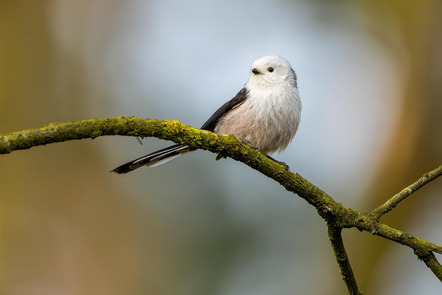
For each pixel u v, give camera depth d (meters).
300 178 6.33
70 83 14.11
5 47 13.80
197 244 12.73
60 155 12.77
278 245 12.92
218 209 13.05
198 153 13.31
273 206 13.14
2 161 12.35
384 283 12.97
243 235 12.85
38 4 14.12
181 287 12.30
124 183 13.03
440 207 13.63
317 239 12.90
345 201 13.66
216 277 12.47
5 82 13.58
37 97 13.74
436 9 14.41
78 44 14.35
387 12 15.03
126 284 12.07
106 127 5.27
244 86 10.25
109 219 12.63
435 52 14.31
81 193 12.72
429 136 13.92
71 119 13.90
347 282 6.44
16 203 12.24
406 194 6.21
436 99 14.05
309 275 12.63
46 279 11.80
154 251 12.51
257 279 12.55
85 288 11.89
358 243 13.29
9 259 11.82
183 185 13.12
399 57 14.95
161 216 12.85
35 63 13.86
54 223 12.39
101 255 12.29
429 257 6.00
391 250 13.13
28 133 4.84
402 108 14.42
